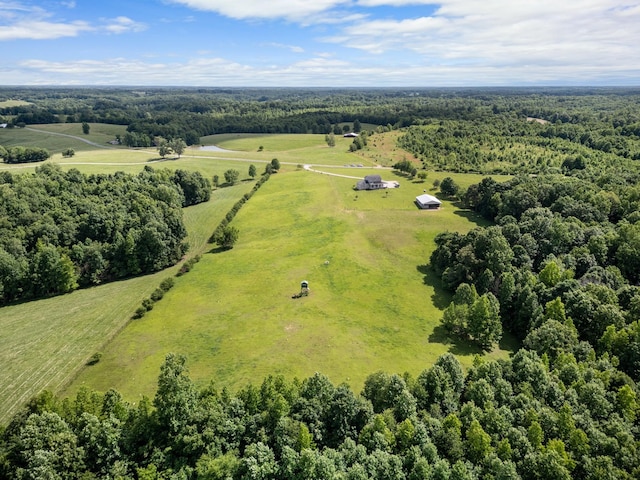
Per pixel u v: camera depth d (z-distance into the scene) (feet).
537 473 136.77
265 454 142.72
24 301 299.99
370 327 262.67
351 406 159.02
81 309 288.30
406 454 143.43
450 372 181.06
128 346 246.88
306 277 327.88
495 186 462.60
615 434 148.36
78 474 135.03
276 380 171.73
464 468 134.72
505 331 264.31
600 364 186.91
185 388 155.02
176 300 300.81
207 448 146.30
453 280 304.71
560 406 166.09
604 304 227.40
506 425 152.56
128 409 158.51
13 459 134.72
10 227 311.88
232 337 252.42
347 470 139.13
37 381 215.72
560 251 313.73
